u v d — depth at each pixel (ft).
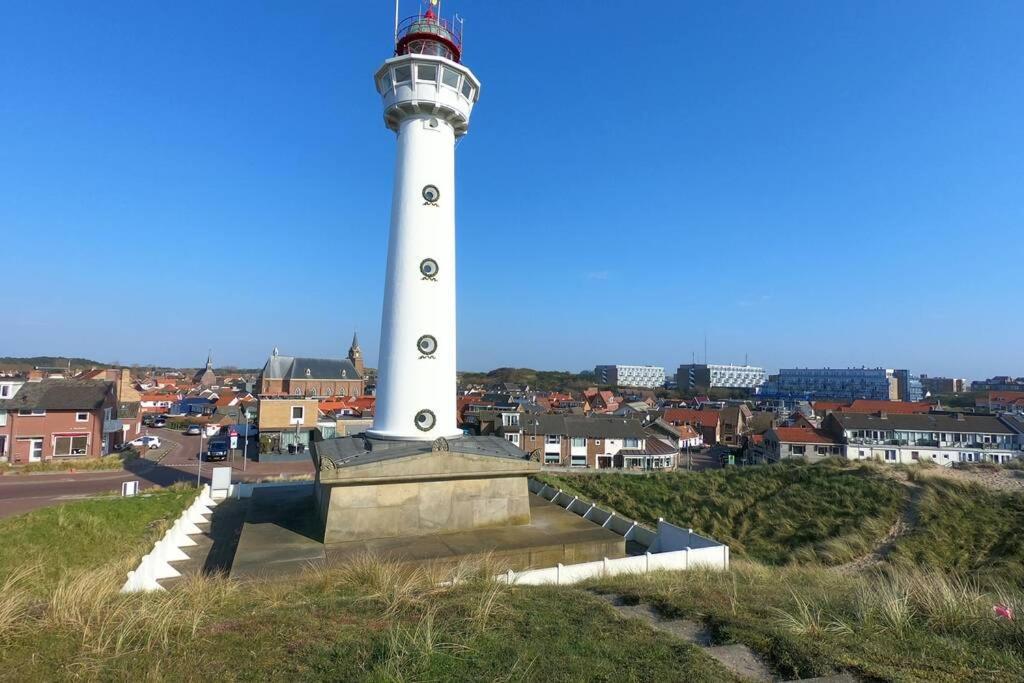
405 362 70.23
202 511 80.53
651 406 420.36
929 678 19.74
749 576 46.11
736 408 324.39
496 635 22.49
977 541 90.53
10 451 154.61
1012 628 24.68
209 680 18.15
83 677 18.30
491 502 66.64
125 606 25.93
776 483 130.93
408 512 62.64
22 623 22.67
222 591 31.78
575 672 19.20
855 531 99.14
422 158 73.05
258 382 389.80
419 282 71.20
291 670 18.90
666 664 20.26
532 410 294.66
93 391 169.89
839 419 228.84
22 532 67.26
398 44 76.33
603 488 140.56
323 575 39.52
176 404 326.03
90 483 129.90
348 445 68.23
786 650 21.97
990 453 213.66
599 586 36.99
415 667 18.86
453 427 72.59
